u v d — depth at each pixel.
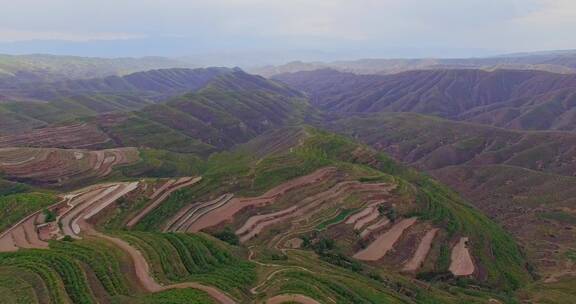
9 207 92.56
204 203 111.50
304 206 112.75
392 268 91.62
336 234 101.19
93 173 154.00
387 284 80.81
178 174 167.38
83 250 71.25
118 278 64.50
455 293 84.00
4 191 130.88
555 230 133.75
